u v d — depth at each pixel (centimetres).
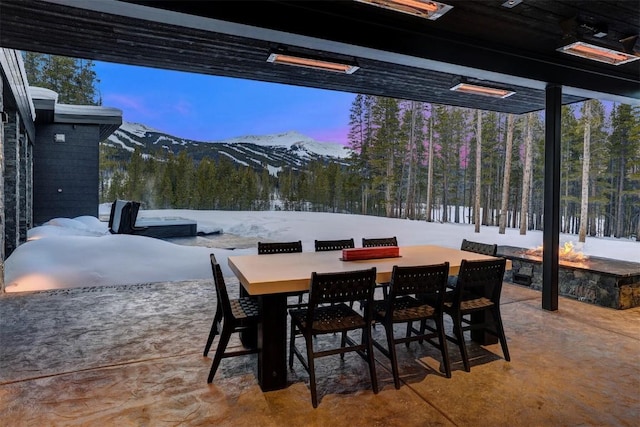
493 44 325
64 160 925
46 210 911
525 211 1274
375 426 191
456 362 271
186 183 1667
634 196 1584
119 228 725
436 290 249
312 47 281
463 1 250
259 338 233
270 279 222
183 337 309
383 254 307
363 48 280
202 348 288
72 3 214
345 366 265
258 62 374
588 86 396
